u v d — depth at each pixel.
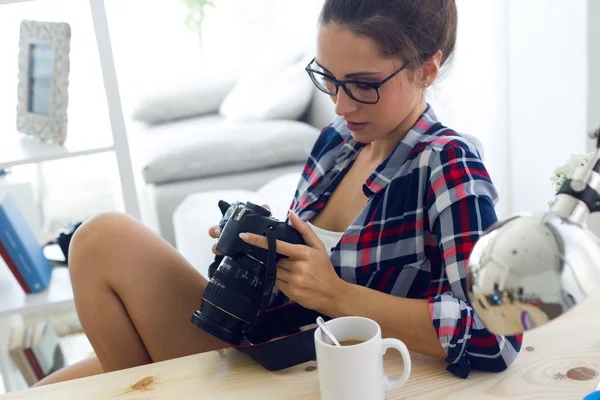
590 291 0.52
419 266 1.12
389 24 1.02
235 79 3.68
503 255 0.53
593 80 2.07
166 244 1.27
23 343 2.08
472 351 0.95
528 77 2.37
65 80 2.12
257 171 2.87
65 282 2.11
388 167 1.13
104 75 2.07
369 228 1.13
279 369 0.99
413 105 1.10
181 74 4.47
